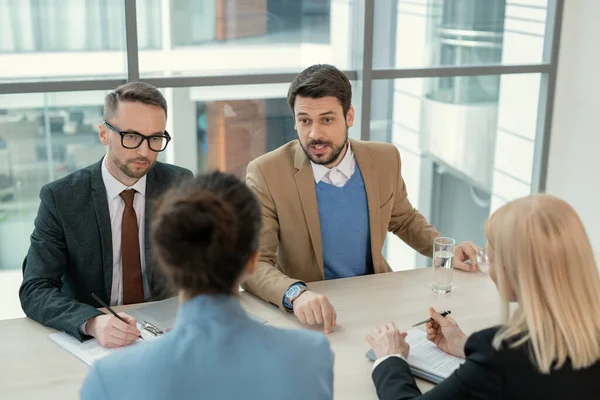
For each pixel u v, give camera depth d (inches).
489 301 81.8
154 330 70.7
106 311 76.9
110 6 118.0
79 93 120.4
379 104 139.3
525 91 148.5
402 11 135.1
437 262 83.4
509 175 154.1
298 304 74.6
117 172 82.2
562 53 145.3
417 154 145.8
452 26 139.3
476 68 141.0
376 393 60.9
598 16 136.6
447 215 153.4
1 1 112.5
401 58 137.9
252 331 40.6
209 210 39.3
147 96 79.0
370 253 93.6
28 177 123.0
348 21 132.6
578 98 143.5
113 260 83.0
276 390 39.8
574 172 146.9
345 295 82.7
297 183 89.4
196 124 129.0
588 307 48.3
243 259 40.2
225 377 39.2
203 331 39.7
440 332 68.8
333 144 86.4
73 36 117.4
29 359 66.2
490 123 148.4
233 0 125.3
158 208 40.9
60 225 80.4
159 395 38.5
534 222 49.2
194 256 39.0
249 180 91.0
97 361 40.1
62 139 122.6
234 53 128.0
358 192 92.1
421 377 64.2
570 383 47.4
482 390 49.1
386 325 67.9
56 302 73.4
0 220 124.0
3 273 127.0
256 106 131.6
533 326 48.2
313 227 89.4
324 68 86.0
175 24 122.9
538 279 48.7
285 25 129.6
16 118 118.8
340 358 67.3
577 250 48.6
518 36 144.2
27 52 115.9
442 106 144.0
